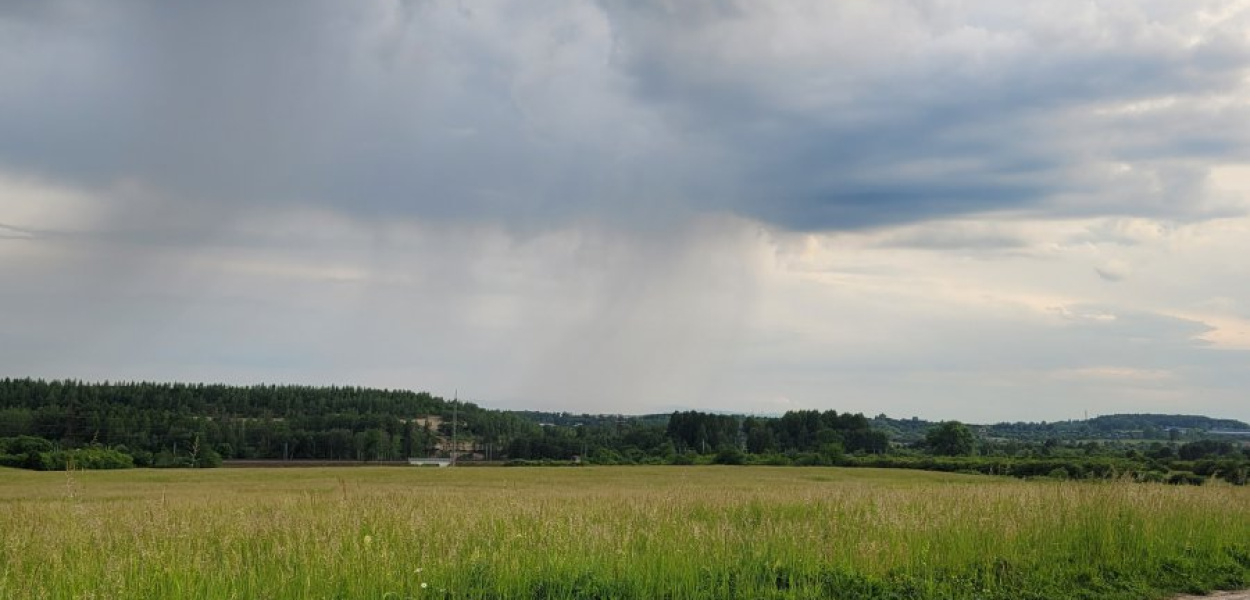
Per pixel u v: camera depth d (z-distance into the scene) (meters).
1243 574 12.41
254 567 9.98
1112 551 12.77
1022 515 14.59
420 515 14.39
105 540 11.80
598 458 128.75
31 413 120.12
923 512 15.19
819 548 12.02
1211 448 78.19
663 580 10.15
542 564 10.60
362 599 9.11
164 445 120.38
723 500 21.48
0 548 11.31
